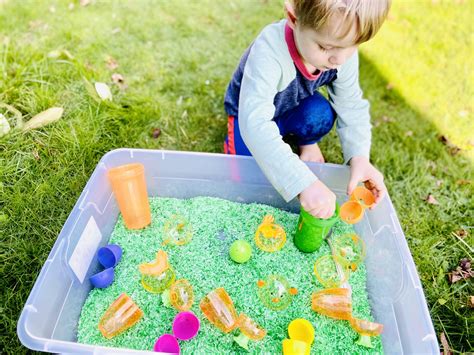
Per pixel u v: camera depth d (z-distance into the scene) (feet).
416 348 3.25
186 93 5.64
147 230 4.27
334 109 4.51
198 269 3.97
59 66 5.41
